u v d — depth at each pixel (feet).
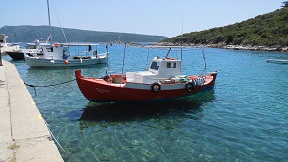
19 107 33.32
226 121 38.99
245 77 85.66
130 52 227.61
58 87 61.93
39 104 46.47
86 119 38.73
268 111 44.57
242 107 47.16
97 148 28.55
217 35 354.74
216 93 59.06
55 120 38.04
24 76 81.46
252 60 153.07
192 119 39.83
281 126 36.88
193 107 46.70
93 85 42.29
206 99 52.90
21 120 27.94
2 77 61.11
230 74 93.30
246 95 57.36
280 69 108.99
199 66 120.47
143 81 46.06
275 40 250.16
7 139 22.82
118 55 185.37
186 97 51.88
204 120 39.42
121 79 47.83
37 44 135.13
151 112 43.06
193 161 25.98
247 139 31.94
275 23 295.89
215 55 197.88
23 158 19.45
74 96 52.65
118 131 34.17
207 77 59.62
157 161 25.88
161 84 45.44
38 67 100.42
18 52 131.44
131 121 38.40
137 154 27.35
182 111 44.06
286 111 44.62
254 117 41.09
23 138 23.13
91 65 110.63
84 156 26.48
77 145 29.25
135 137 32.17
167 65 47.93
